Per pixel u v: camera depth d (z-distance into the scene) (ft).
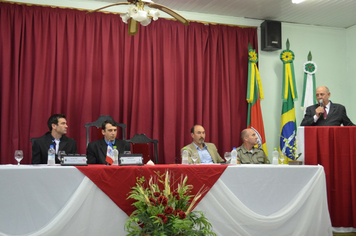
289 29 19.92
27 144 14.90
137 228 8.74
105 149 12.92
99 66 16.21
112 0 16.24
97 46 16.16
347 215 11.64
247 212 10.11
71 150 12.76
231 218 9.96
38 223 8.66
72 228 8.83
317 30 20.40
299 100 19.79
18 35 15.06
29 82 15.08
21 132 14.92
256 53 18.63
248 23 19.11
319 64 20.30
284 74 18.71
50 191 8.78
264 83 19.24
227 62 18.12
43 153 12.34
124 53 16.42
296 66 19.88
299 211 10.83
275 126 19.26
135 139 14.69
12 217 8.48
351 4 17.34
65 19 15.75
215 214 9.95
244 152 13.87
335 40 20.72
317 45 20.34
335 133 11.78
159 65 17.15
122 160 9.80
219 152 17.97
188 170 9.82
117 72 16.14
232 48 18.45
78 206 8.80
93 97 16.06
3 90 14.69
